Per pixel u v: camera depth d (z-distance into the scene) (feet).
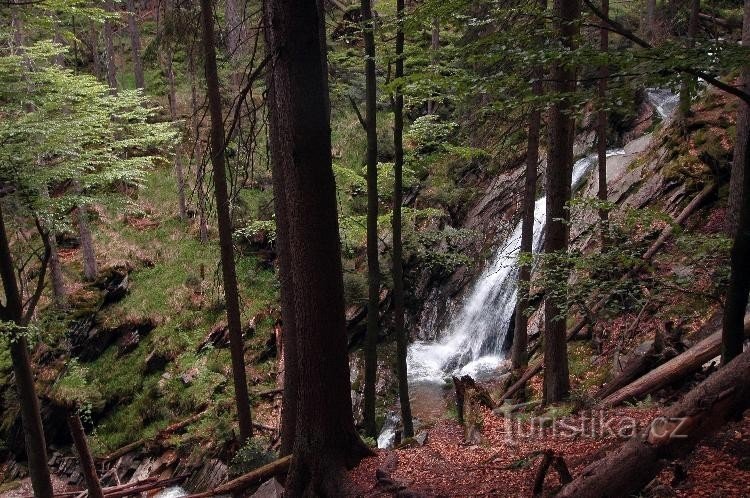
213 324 57.98
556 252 25.35
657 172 47.78
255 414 48.14
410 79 19.34
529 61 16.56
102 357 56.49
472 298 57.67
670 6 63.26
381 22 30.25
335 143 75.87
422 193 68.03
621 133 62.59
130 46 92.22
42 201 36.04
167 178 74.74
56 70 39.37
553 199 27.30
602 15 17.65
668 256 25.81
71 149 37.58
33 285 60.80
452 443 28.04
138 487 42.04
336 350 21.58
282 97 19.77
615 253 23.31
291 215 20.68
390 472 21.84
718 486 15.53
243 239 65.10
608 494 14.10
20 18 44.50
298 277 21.01
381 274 56.70
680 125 48.88
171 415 50.67
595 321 37.19
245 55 55.16
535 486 18.08
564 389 29.99
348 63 45.78
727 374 14.19
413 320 59.98
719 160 42.86
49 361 54.19
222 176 32.50
